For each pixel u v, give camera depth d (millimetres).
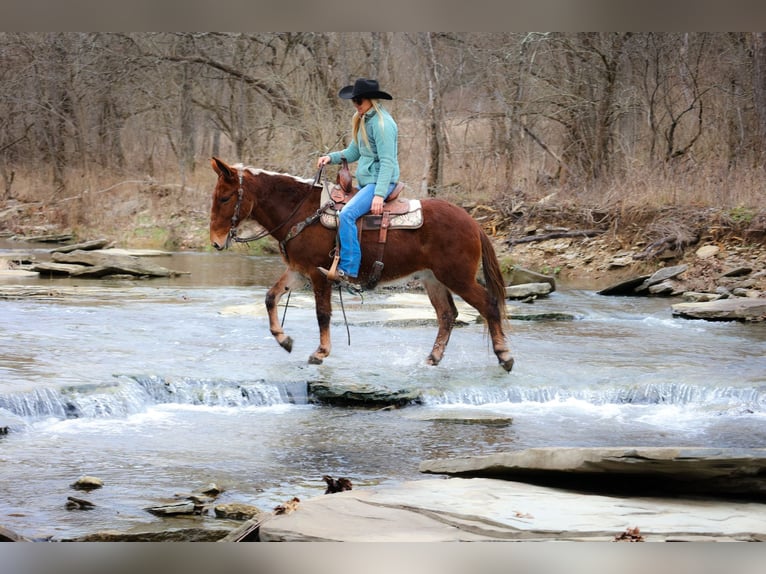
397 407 9766
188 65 29547
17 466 7684
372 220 10148
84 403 9289
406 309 14984
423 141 26484
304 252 10211
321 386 9930
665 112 24938
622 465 6402
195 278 19656
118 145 32031
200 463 7871
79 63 30500
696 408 9750
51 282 18359
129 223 28062
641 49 24703
